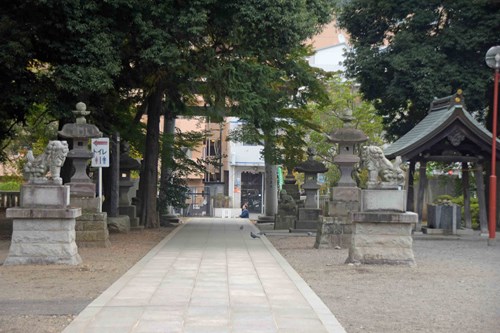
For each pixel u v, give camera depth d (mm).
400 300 10656
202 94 25406
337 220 19469
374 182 15086
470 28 27953
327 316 9219
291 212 29531
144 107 28703
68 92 19875
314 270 14305
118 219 24641
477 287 12016
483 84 27438
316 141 42125
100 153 19078
